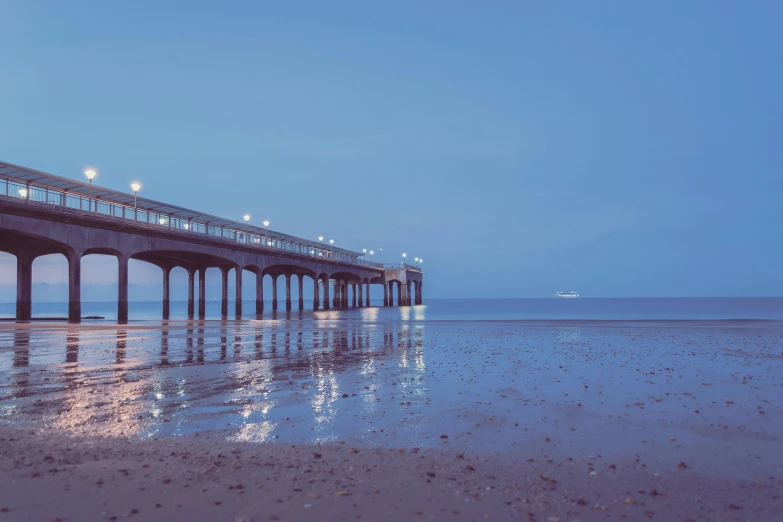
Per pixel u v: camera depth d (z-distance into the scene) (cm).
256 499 529
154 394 1142
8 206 3616
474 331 3247
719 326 3675
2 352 1972
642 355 1909
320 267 9069
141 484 570
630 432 820
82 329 3388
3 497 526
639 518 496
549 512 506
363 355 1920
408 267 13162
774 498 550
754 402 1052
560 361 1733
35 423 871
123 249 4712
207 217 5831
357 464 654
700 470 640
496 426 858
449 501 530
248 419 907
